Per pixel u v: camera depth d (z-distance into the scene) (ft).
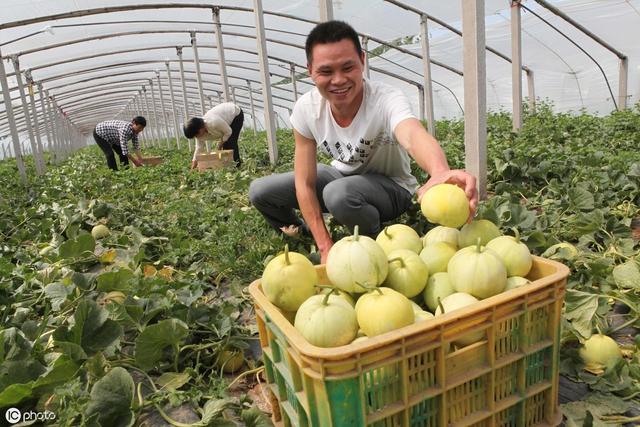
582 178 15.05
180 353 8.14
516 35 31.07
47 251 14.06
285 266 5.96
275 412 6.40
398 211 12.01
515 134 29.22
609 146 23.72
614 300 8.70
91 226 17.76
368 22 39.37
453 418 5.13
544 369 5.65
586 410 5.79
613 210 12.97
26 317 9.45
